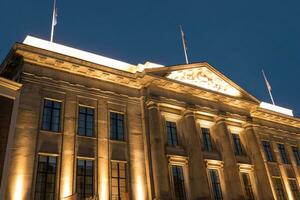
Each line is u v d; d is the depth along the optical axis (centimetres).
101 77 2880
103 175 2491
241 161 3400
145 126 2898
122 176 2611
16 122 2256
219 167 3172
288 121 4334
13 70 2658
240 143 3594
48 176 2272
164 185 2614
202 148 3177
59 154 2373
